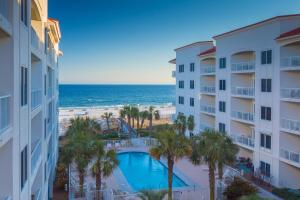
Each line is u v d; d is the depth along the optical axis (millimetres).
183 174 32500
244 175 30609
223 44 38562
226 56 37844
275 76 29016
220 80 39500
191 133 48406
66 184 27094
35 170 16344
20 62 11461
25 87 13094
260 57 31328
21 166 12219
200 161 22172
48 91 26047
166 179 32750
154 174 34562
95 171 22531
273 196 25578
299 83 28625
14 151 10484
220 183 25281
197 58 45844
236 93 35688
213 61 44875
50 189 25625
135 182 31844
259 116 31594
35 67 19500
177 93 53938
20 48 11484
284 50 28266
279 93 28375
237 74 36719
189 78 48875
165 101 186500
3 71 10148
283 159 27719
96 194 23031
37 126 19438
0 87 10180
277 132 28719
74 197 23906
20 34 11453
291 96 27109
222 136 22219
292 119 28266
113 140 47156
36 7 16922
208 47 45688
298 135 28234
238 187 24203
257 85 31922
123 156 41656
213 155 20984
